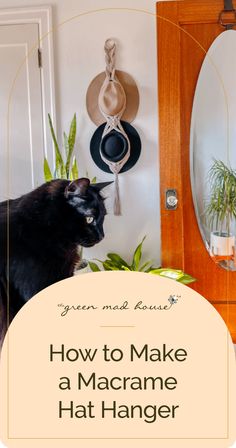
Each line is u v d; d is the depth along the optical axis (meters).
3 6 1.89
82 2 1.86
